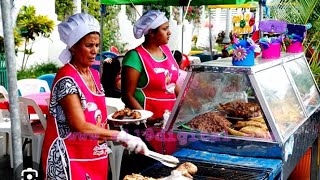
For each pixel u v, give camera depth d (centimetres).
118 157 451
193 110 330
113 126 367
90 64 267
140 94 383
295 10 636
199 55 1176
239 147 295
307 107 407
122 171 444
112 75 612
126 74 379
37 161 500
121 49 1348
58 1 1248
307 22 632
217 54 1192
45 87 639
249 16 898
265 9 648
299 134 341
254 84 302
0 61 732
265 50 374
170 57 398
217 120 317
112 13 1353
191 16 1664
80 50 263
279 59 373
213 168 274
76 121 255
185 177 246
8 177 497
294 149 327
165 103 387
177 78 401
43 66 1141
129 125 360
